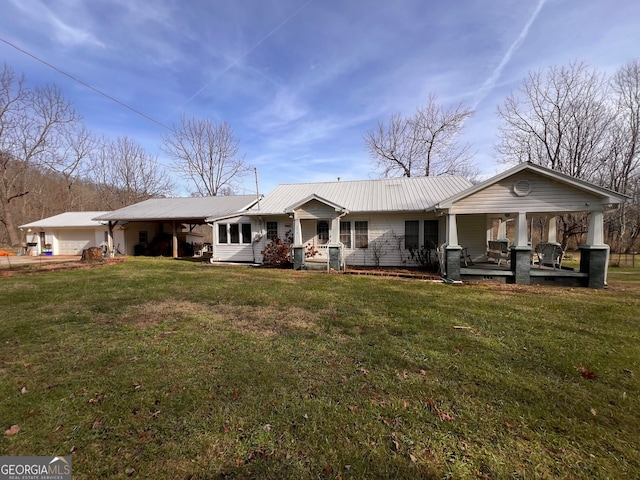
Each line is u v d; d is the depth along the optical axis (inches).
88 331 173.0
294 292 284.2
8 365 128.9
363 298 259.1
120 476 70.8
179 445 81.0
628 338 164.1
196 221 704.4
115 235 765.3
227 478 70.7
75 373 121.6
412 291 292.2
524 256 343.0
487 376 120.3
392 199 499.5
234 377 118.3
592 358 137.6
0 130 923.4
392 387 111.7
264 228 548.7
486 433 86.4
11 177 987.3
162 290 292.4
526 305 238.2
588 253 326.0
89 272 426.6
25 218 1050.7
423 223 471.5
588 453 78.8
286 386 111.7
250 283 334.6
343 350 146.0
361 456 77.4
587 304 242.5
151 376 119.2
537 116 792.3
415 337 164.1
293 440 83.1
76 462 75.0
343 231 503.5
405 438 84.1
